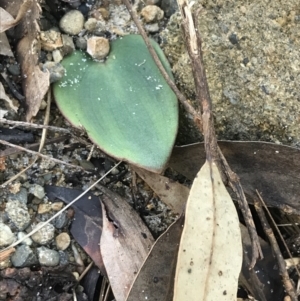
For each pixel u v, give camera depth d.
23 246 0.09
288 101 0.09
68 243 0.09
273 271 0.09
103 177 0.09
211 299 0.08
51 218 0.09
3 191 0.09
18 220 0.09
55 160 0.09
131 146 0.09
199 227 0.08
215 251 0.08
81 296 0.09
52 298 0.09
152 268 0.09
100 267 0.09
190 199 0.08
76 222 0.09
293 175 0.09
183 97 0.09
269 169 0.09
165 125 0.09
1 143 0.09
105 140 0.09
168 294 0.09
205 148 0.08
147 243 0.09
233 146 0.09
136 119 0.09
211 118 0.08
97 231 0.09
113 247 0.09
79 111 0.09
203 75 0.09
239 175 0.09
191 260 0.08
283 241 0.09
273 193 0.09
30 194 0.09
